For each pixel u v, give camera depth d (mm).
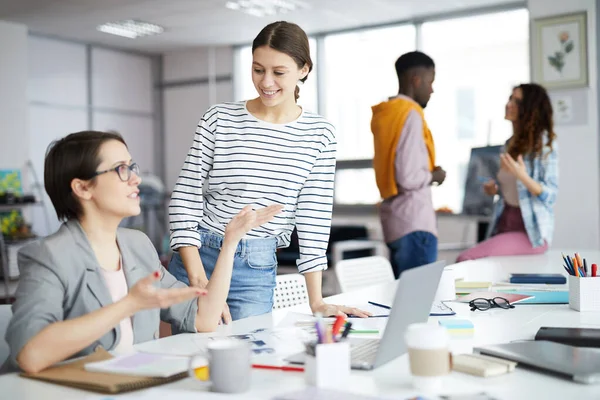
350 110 7984
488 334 1510
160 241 9273
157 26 7828
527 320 1677
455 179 7328
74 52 8508
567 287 2180
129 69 9227
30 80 8000
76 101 8539
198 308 1593
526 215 3285
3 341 1499
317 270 1930
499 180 3461
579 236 5676
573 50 5637
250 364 1109
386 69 7727
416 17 7297
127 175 1417
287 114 1936
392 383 1127
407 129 3064
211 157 1933
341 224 7090
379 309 1812
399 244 3139
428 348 1076
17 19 7430
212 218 1993
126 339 1464
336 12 7117
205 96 9133
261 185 1920
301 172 1936
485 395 1035
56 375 1170
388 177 3129
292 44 1771
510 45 7105
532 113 3279
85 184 1405
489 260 3027
